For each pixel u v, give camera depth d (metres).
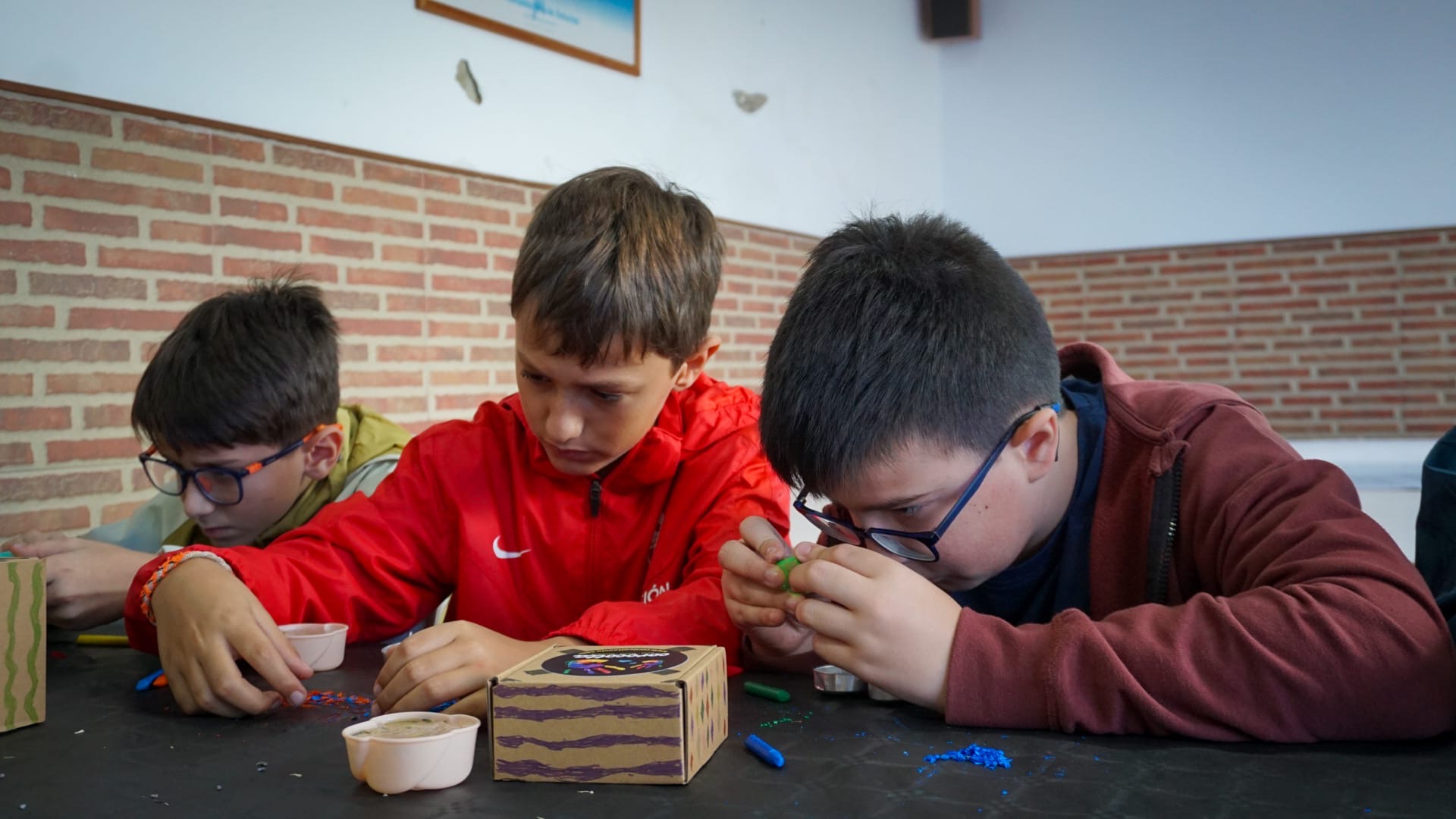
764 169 5.04
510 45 3.68
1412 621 0.78
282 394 1.46
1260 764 0.73
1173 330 5.91
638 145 4.28
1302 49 5.61
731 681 1.01
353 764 0.73
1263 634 0.78
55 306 2.55
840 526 1.00
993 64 6.30
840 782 0.71
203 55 2.80
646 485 1.33
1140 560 1.05
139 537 1.90
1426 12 5.38
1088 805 0.65
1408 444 5.29
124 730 0.89
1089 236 6.09
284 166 3.01
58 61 2.53
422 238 3.38
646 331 1.11
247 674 1.08
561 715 0.72
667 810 0.66
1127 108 5.99
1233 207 5.77
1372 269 5.52
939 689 0.85
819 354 0.91
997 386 0.92
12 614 0.89
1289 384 5.68
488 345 3.61
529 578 1.33
